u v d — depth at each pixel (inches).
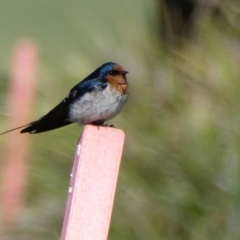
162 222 419.5
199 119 427.5
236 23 464.1
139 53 482.3
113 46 496.7
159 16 519.5
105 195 292.2
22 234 460.1
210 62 447.8
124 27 509.4
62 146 451.8
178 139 426.3
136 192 424.2
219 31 462.0
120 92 386.9
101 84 383.9
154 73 463.8
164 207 420.8
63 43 518.6
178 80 448.1
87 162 291.3
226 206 415.8
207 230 414.9
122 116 441.4
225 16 469.7
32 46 519.8
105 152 292.2
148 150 427.2
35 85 486.3
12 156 459.2
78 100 382.6
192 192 419.2
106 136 292.2
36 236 458.9
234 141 418.3
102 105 383.2
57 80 486.0
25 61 501.4
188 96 440.1
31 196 461.4
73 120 390.3
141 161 426.6
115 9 531.8
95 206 291.6
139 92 452.8
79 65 491.2
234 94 429.7
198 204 418.0
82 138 292.4
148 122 437.4
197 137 422.9
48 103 476.7
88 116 385.7
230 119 422.3
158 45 486.3
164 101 445.4
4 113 474.9
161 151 425.4
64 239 293.0
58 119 386.9
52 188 453.7
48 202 458.6
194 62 449.7
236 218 414.6
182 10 514.9
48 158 453.7
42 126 381.1
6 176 464.1
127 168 426.3
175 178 422.3
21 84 486.6
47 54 508.1
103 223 291.9
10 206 464.4
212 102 431.8
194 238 413.7
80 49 504.1
